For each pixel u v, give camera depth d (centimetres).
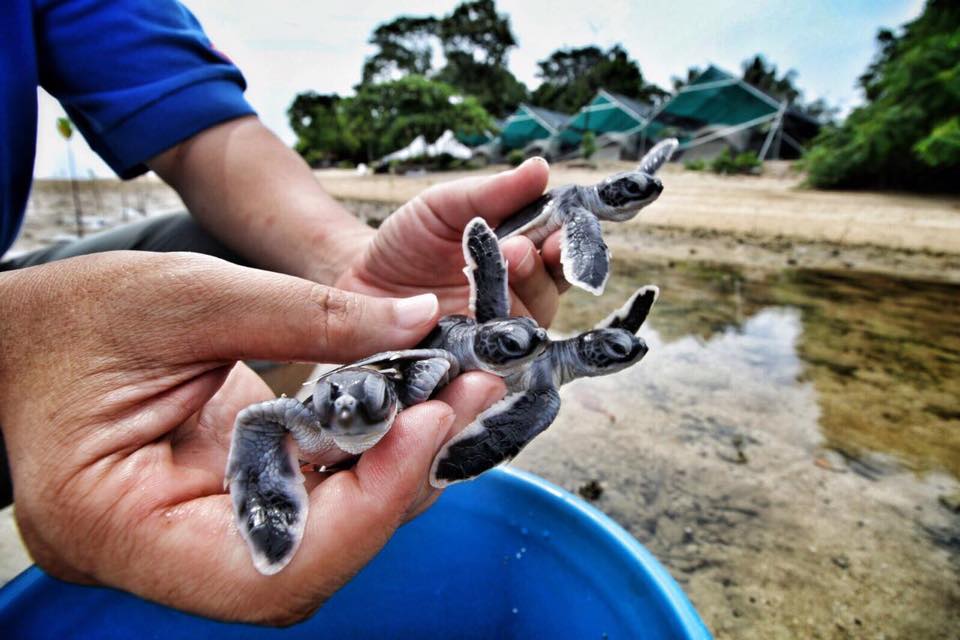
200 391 12
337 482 12
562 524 17
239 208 22
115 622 16
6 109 17
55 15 19
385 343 13
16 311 11
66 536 11
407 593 18
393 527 12
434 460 13
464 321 16
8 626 14
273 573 11
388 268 21
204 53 22
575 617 16
